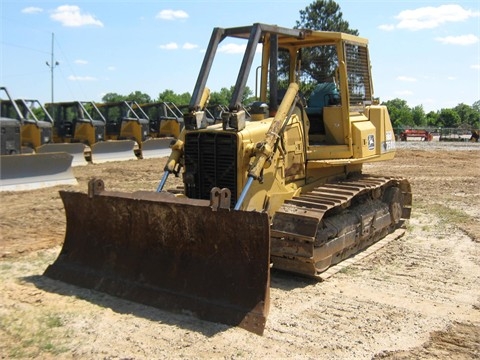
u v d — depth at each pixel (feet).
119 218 20.33
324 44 26.78
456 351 15.48
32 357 14.69
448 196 44.34
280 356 14.89
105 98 267.18
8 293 19.71
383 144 28.86
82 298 19.21
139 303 18.54
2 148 52.42
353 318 17.90
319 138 26.68
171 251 19.07
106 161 70.59
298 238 20.54
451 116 262.26
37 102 70.38
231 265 17.67
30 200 41.24
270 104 24.52
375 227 27.07
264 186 22.02
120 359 14.58
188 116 22.43
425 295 20.36
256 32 21.84
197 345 15.44
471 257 25.77
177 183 50.08
